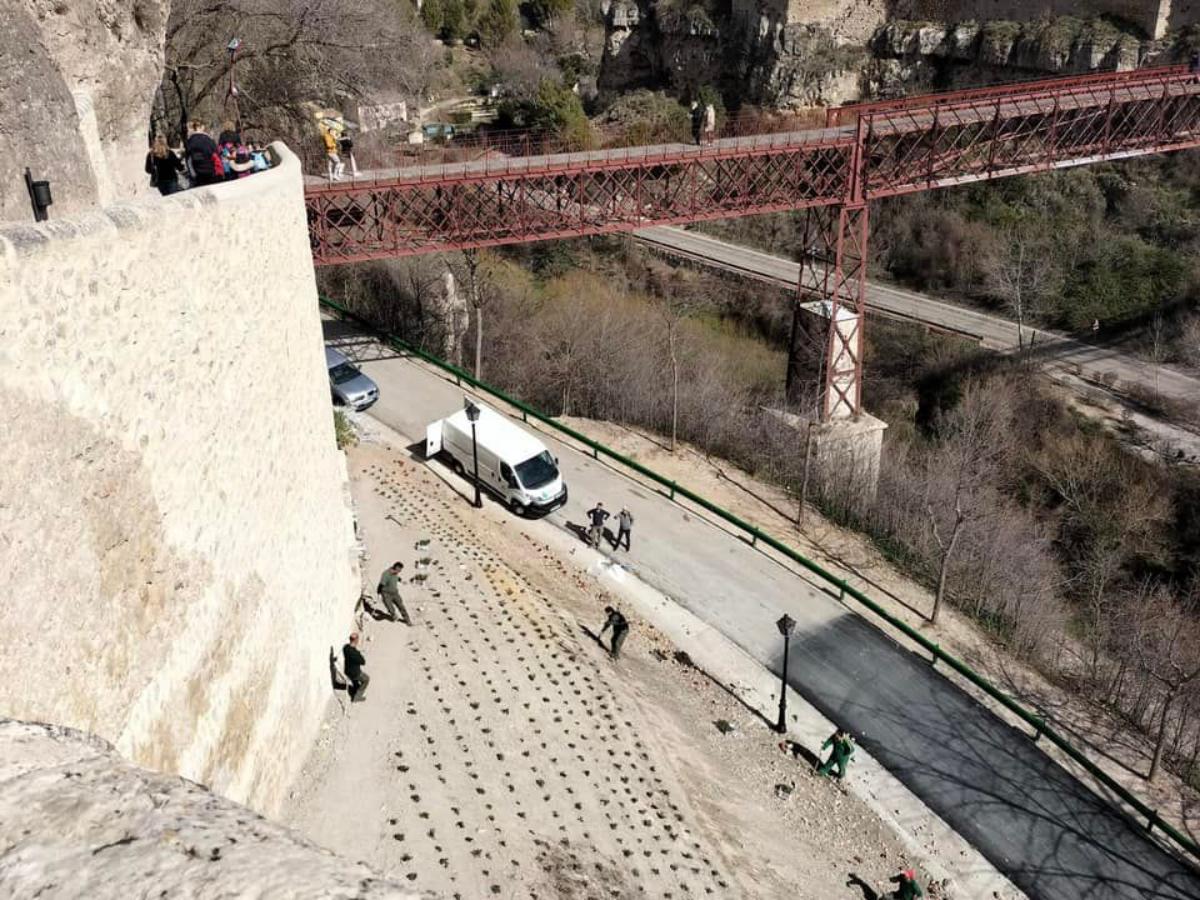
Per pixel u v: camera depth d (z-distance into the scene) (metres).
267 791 12.50
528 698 17.62
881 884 16.38
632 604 23.59
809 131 34.41
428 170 29.78
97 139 12.59
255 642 12.04
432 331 39.81
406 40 39.19
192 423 10.05
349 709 15.66
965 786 19.12
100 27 13.36
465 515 25.53
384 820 13.59
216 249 10.52
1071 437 40.12
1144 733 22.22
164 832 4.38
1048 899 16.84
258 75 33.84
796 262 56.25
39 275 7.40
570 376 37.22
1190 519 36.00
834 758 18.59
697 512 28.33
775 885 15.26
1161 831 18.58
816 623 23.75
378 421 31.23
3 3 9.42
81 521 8.05
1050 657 25.22
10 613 7.11
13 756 4.91
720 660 22.08
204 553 10.41
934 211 55.34
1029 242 51.81
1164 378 44.06
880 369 46.69
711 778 17.66
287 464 13.34
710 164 35.19
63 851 4.26
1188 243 49.19
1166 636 26.97
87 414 8.08
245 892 4.04
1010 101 34.06
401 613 18.72
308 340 14.52
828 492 31.34
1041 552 31.30
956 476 31.34
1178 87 36.53
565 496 26.92
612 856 14.38
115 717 8.59
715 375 39.16
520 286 47.75
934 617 24.81
